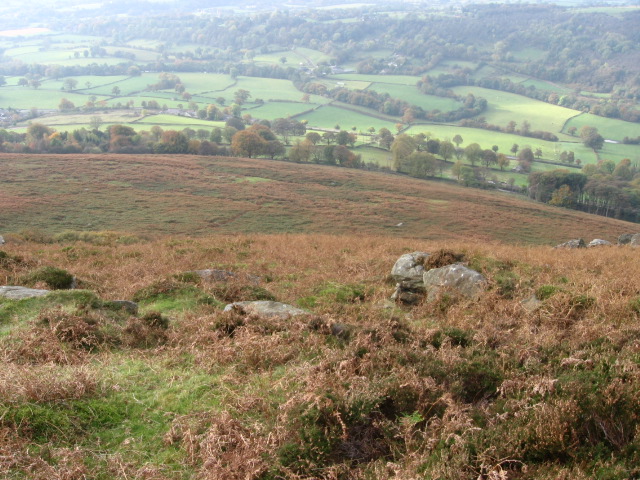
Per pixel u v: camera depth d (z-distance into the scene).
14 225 41.91
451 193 71.56
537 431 4.30
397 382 5.32
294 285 12.91
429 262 12.69
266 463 4.17
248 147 91.38
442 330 7.35
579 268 13.31
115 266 15.64
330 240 25.34
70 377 5.34
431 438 4.44
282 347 6.66
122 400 5.23
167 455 4.41
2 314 7.70
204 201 56.19
